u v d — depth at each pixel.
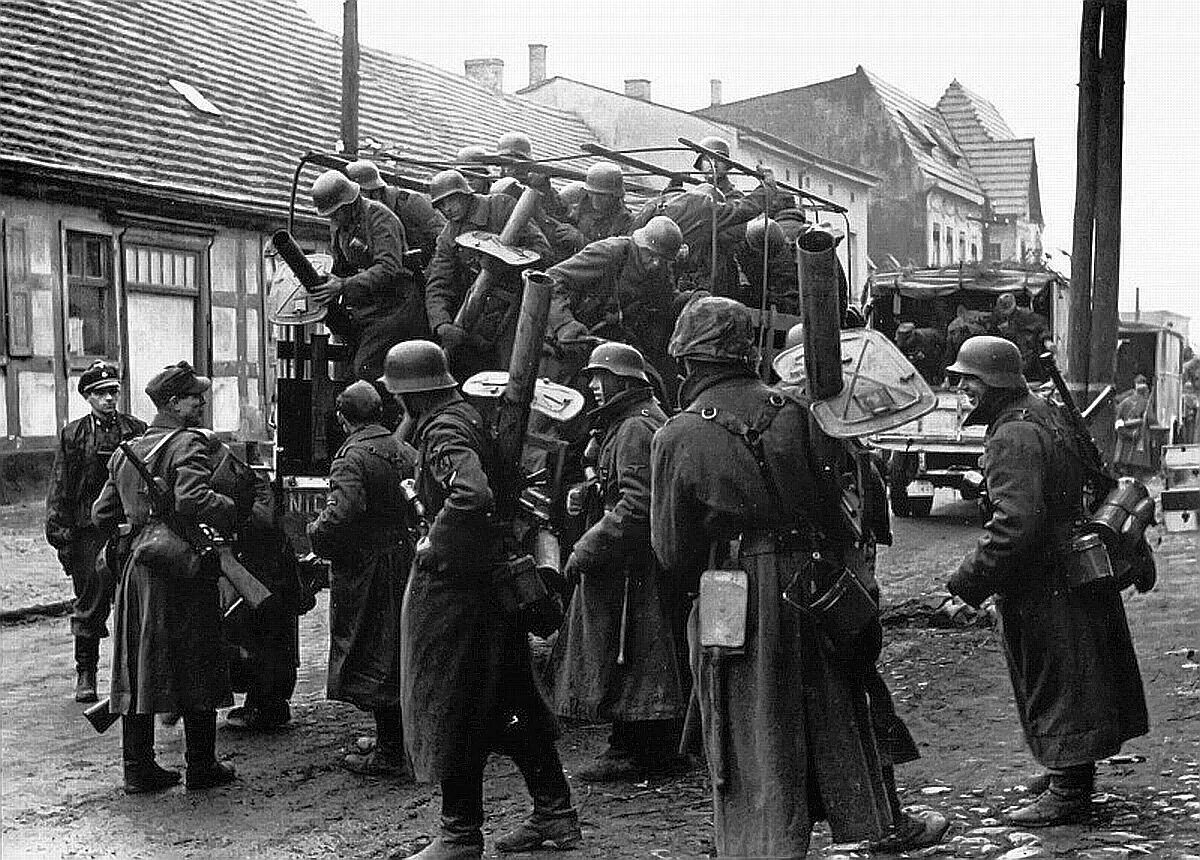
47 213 19.34
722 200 10.23
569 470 8.20
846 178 43.91
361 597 7.12
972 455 18.56
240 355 22.59
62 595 12.60
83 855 5.94
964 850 5.45
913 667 9.25
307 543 9.57
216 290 22.14
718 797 4.81
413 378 5.81
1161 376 28.22
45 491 19.20
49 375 19.36
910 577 13.33
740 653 4.76
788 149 39.59
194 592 6.87
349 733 8.09
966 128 59.16
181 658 6.82
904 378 4.78
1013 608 5.89
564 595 8.05
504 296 9.11
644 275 9.03
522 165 10.60
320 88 27.55
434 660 5.64
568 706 6.89
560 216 10.38
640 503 6.75
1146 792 6.14
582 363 8.77
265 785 7.02
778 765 4.71
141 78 22.88
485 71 42.16
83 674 9.02
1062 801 5.82
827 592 4.81
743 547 4.84
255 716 8.16
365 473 7.09
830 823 4.81
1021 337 20.00
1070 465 5.88
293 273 9.73
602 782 6.90
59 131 20.20
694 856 5.64
